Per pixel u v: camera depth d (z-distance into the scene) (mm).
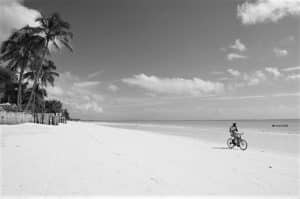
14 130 18172
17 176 6234
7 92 42250
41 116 30578
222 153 12445
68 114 107188
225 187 6211
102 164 8102
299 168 8766
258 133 34000
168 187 6000
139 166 8117
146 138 20531
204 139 22328
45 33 32625
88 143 13664
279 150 14797
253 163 9641
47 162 7891
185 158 10266
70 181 6066
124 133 27094
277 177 7363
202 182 6562
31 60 34500
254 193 5836
